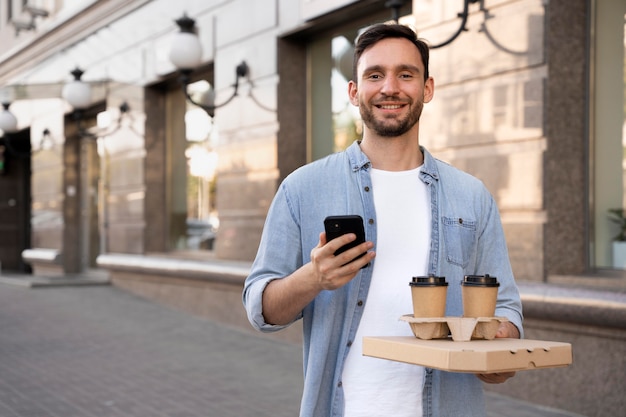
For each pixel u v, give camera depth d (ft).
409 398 6.10
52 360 21.83
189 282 30.83
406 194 6.54
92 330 26.89
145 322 28.60
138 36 35.47
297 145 26.40
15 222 56.80
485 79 17.83
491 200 6.88
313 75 26.21
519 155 17.04
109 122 38.42
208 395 17.74
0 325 27.78
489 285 5.73
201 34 30.30
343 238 5.38
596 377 15.20
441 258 6.40
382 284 6.32
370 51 6.37
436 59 19.07
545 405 16.16
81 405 16.80
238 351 23.27
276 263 6.48
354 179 6.57
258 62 26.89
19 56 49.52
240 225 27.94
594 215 17.03
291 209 6.57
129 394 17.81
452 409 6.21
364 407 6.13
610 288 15.12
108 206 38.73
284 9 25.58
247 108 27.55
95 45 39.75
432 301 5.66
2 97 42.06
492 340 5.62
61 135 44.75
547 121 16.58
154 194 35.50
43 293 36.32
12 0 52.65
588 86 16.99
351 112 24.22
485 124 17.81
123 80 37.01
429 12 19.27
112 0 36.94
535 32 16.66
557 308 15.62
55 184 45.70
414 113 6.40
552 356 5.32
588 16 17.01
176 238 34.81
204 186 32.09
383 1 22.02
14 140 55.16
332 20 24.21
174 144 35.04
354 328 6.26
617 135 16.60
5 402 16.99
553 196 16.69
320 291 6.18
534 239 16.79
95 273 43.37
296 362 21.61
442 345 5.29
